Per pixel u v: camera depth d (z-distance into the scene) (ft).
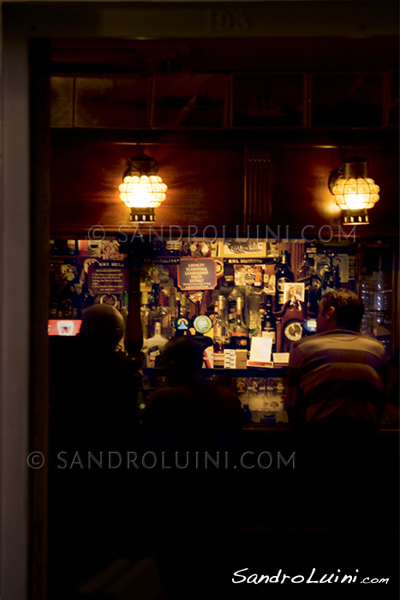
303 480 11.90
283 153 13.73
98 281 15.66
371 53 11.87
